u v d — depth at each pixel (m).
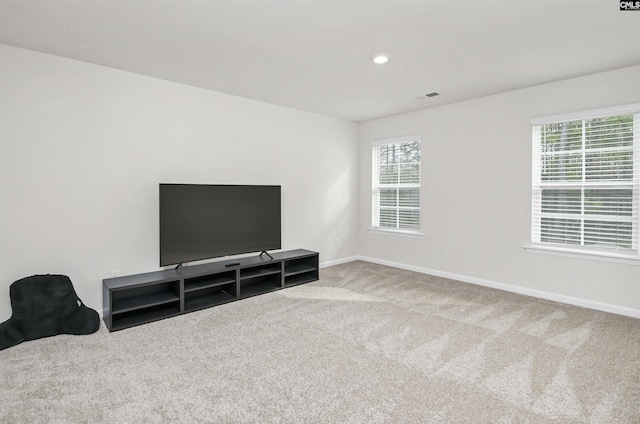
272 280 4.25
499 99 4.02
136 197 3.37
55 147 2.92
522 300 3.67
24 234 2.80
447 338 2.73
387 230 5.30
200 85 3.72
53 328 2.75
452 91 3.93
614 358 2.40
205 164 3.86
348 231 5.61
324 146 5.18
